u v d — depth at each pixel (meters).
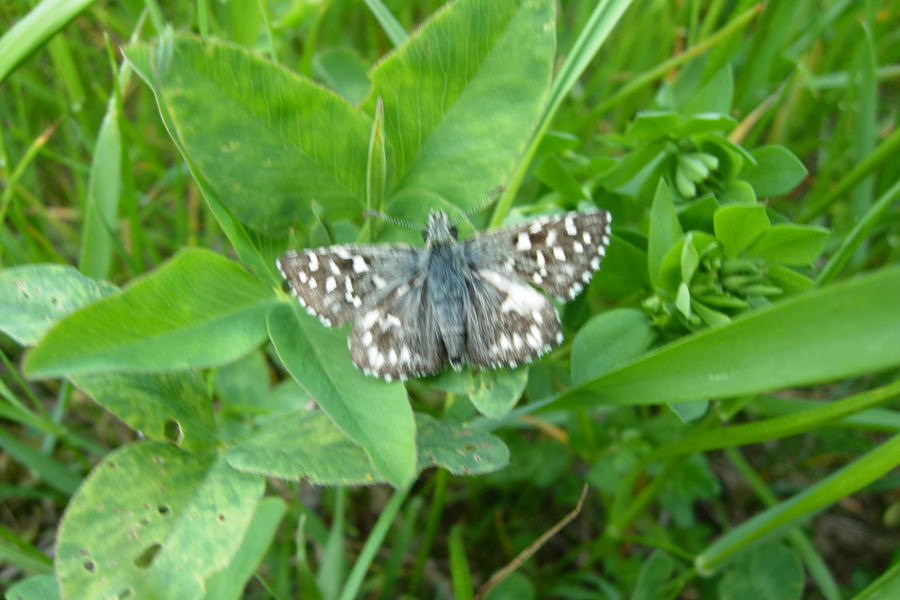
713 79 0.07
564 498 0.09
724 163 0.07
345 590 0.06
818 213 0.08
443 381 0.05
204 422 0.05
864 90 0.08
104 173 0.08
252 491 0.05
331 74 0.09
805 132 0.11
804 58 0.10
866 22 0.09
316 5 0.09
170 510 0.05
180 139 0.05
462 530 0.09
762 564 0.07
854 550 0.09
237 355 0.05
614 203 0.08
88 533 0.05
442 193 0.06
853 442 0.08
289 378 0.08
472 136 0.05
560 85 0.07
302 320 0.05
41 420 0.07
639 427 0.08
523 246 0.06
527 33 0.05
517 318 0.05
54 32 0.06
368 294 0.05
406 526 0.08
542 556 0.09
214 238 0.10
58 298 0.05
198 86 0.05
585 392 0.05
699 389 0.05
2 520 0.08
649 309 0.06
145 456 0.05
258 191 0.05
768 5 0.08
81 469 0.08
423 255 0.06
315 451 0.05
